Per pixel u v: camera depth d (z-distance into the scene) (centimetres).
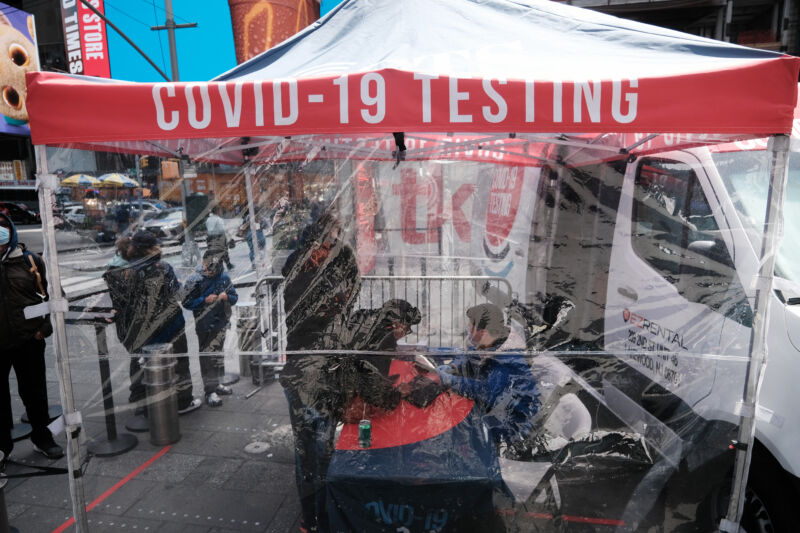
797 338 216
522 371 254
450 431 233
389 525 213
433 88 197
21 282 318
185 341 314
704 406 243
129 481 283
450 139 361
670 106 195
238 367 357
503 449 246
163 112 202
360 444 227
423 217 330
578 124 197
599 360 257
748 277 238
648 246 286
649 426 252
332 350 254
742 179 262
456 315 285
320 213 292
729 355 238
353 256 271
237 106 201
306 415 249
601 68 211
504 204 347
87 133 203
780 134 198
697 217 267
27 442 365
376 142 324
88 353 285
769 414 218
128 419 303
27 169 2878
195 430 324
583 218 320
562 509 233
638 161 302
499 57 224
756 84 192
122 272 290
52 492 303
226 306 310
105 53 1434
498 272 324
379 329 258
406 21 252
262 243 312
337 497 212
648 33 234
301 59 249
